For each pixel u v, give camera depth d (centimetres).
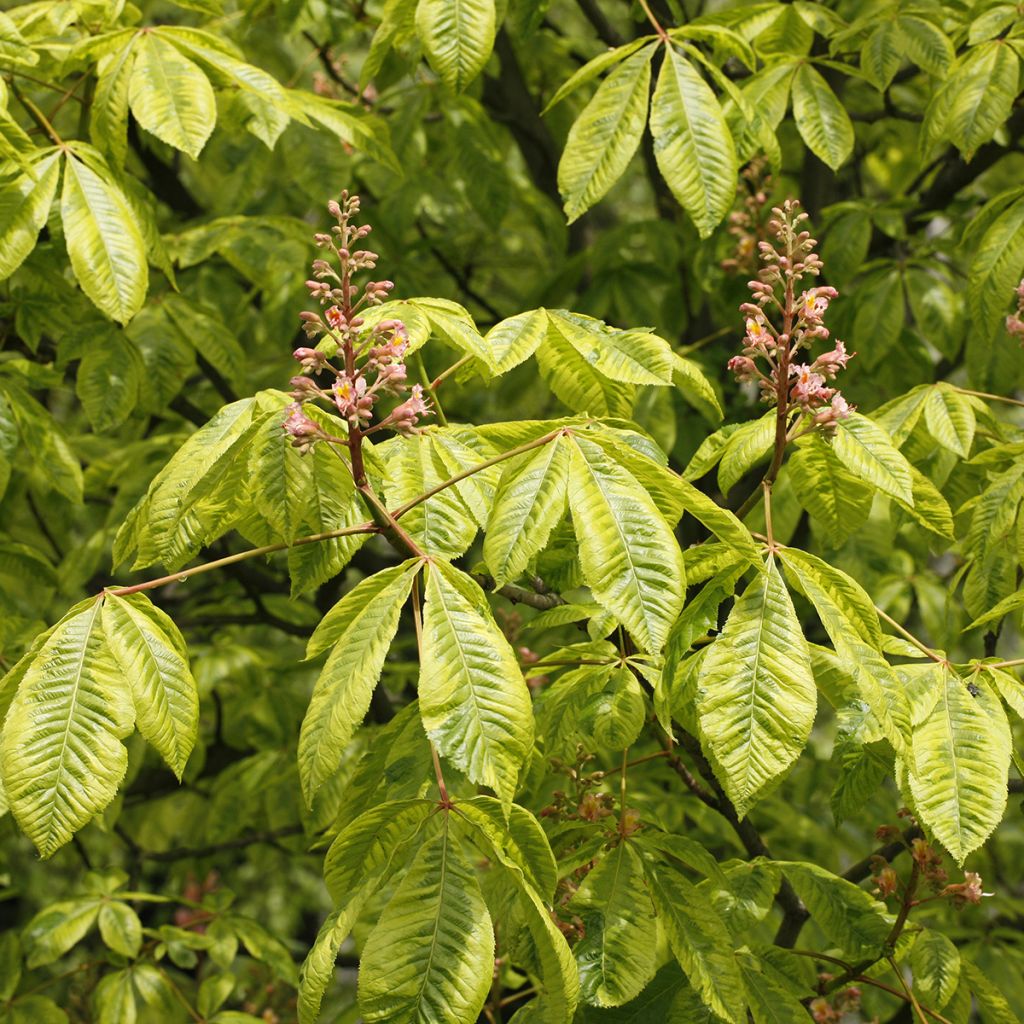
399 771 204
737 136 317
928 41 319
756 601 187
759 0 401
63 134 466
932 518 238
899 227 401
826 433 203
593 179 274
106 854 628
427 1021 160
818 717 588
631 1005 237
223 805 455
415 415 180
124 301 267
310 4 429
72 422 585
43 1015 365
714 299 464
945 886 239
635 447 209
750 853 276
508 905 221
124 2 322
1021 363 375
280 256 379
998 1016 255
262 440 183
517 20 373
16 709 172
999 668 211
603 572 175
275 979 455
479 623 171
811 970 281
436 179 453
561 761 255
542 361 248
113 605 181
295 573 211
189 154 279
